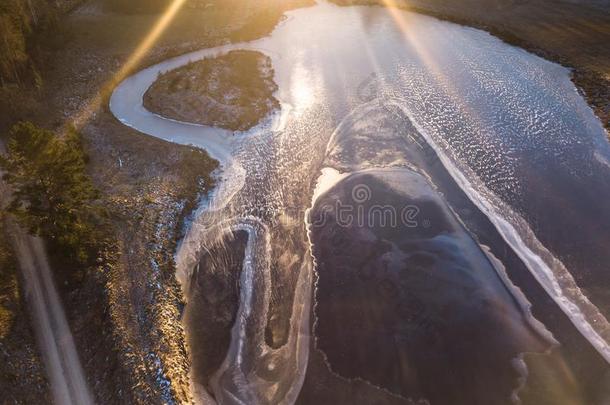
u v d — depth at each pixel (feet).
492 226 120.37
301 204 129.59
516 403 85.56
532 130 152.25
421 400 87.04
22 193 98.78
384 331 98.48
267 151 147.95
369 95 174.60
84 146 145.69
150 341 92.02
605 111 158.71
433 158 142.72
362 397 88.07
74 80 182.19
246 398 88.53
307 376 91.76
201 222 124.16
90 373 87.25
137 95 178.19
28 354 87.92
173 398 84.48
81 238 104.78
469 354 93.66
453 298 103.91
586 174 135.03
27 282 101.60
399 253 114.52
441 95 172.04
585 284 106.11
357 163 142.72
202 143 151.33
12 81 167.73
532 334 96.73
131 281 103.30
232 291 107.24
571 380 88.84
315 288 107.86
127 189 128.88
